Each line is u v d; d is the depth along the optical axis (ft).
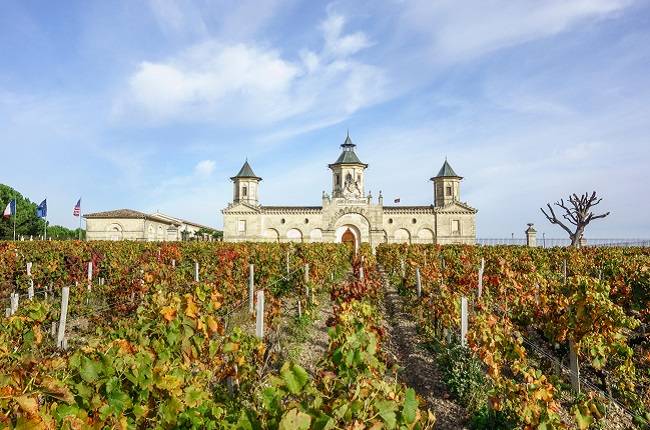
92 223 213.87
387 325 49.44
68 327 43.39
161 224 241.14
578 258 77.05
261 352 26.61
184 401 14.53
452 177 225.35
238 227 215.51
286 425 9.62
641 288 49.06
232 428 12.05
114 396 12.87
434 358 36.73
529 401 22.09
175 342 19.34
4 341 21.15
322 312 55.88
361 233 205.57
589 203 152.97
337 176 221.25
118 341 16.75
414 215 215.72
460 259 71.61
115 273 56.08
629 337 38.50
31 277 53.52
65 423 11.39
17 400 10.06
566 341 34.71
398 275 80.53
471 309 40.65
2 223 197.67
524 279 50.29
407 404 11.23
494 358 28.02
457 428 25.63
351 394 12.14
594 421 25.63
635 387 30.91
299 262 68.44
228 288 48.01
